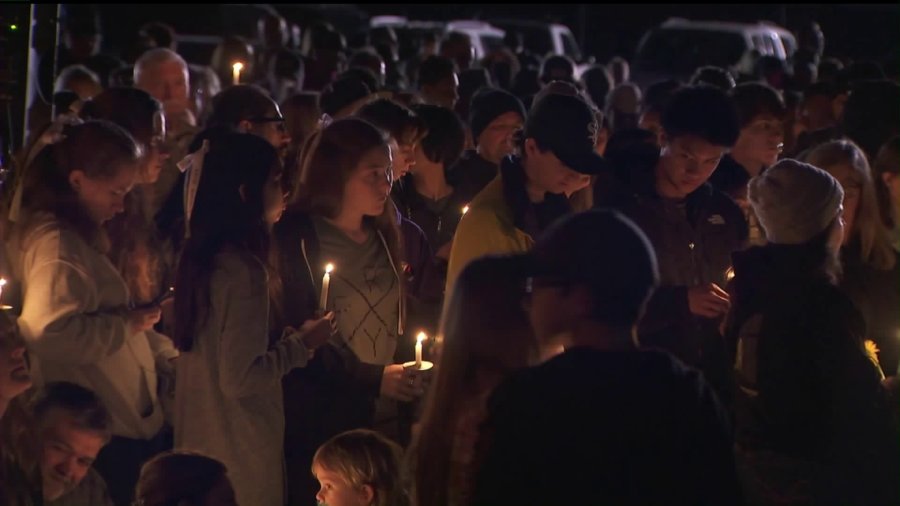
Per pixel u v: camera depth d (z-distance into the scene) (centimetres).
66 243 916
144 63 1597
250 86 1261
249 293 895
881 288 1018
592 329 647
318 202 949
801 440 845
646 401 640
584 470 636
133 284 1073
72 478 868
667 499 638
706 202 1015
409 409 995
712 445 652
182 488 844
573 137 936
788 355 845
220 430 914
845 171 1023
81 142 927
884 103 1335
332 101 1381
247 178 905
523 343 681
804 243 871
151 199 1286
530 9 6025
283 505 946
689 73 3959
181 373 924
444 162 1233
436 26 4300
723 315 939
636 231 652
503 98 1291
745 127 1293
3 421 845
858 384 841
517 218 948
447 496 686
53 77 1332
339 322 952
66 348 906
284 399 953
